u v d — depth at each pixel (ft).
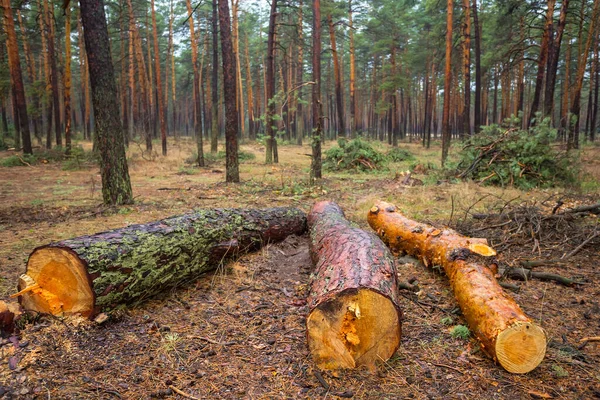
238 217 16.97
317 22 42.83
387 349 9.21
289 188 36.37
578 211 20.63
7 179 44.34
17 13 86.69
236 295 13.43
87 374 8.73
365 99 181.98
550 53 61.87
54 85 77.46
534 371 9.11
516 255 17.19
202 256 14.43
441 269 14.57
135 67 112.88
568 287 14.02
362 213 26.05
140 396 8.11
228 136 40.75
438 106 219.61
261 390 8.38
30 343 9.59
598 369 9.14
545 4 60.54
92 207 28.37
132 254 11.53
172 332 10.74
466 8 56.65
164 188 37.47
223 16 38.55
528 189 34.32
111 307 11.18
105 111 27.48
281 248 18.45
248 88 119.34
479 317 9.89
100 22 26.27
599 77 104.58
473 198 29.94
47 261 10.84
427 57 107.86
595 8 65.41
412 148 108.27
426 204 28.58
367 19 99.09
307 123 173.37
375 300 9.06
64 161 62.03
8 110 158.81
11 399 7.80
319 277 10.99
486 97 122.31
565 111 86.07
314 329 9.15
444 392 8.34
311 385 8.57
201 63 123.75
